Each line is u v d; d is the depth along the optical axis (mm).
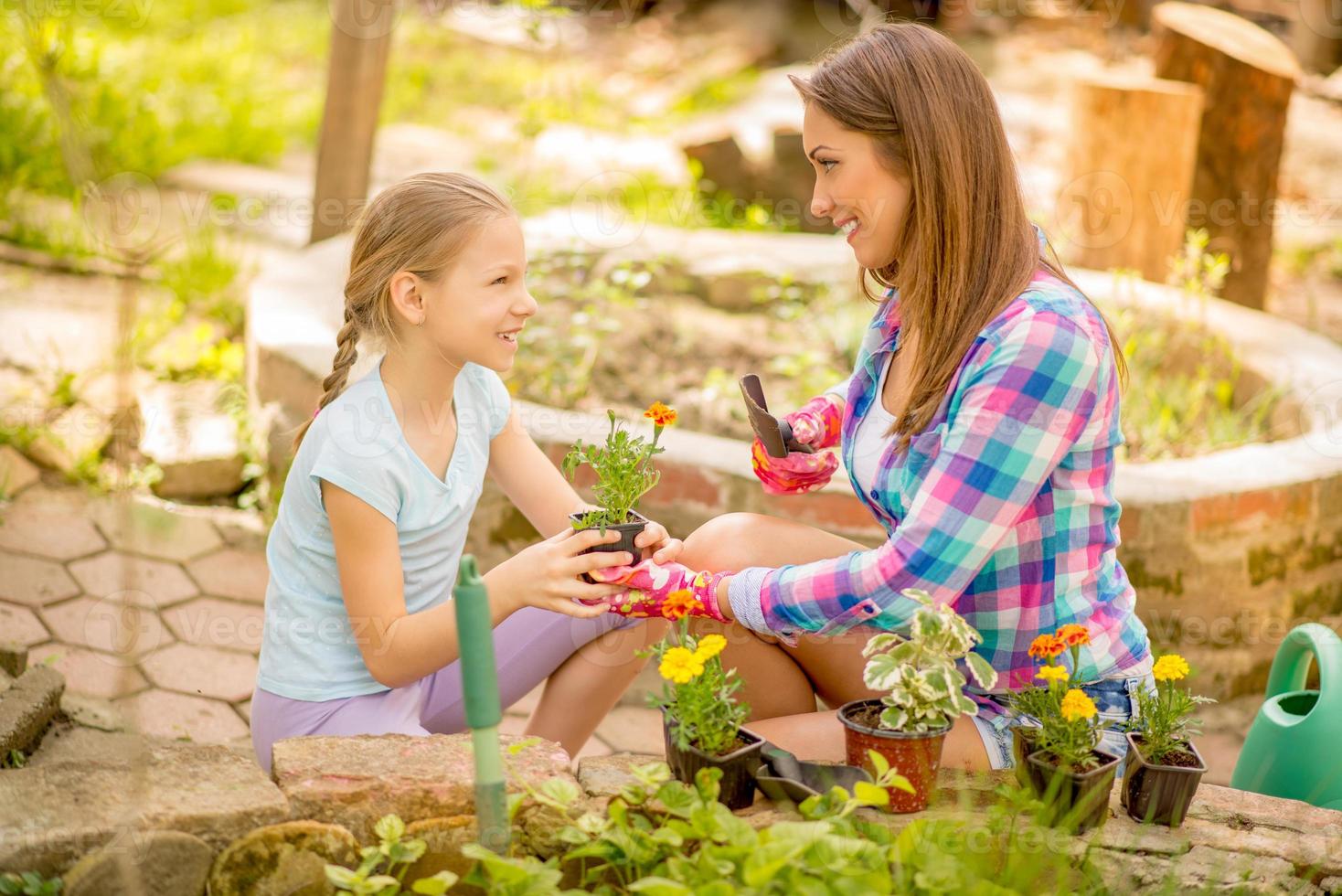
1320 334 5891
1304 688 2836
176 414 4469
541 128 7289
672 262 5391
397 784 1884
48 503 3941
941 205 2027
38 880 1788
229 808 1823
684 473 3473
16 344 4711
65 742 2648
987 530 1989
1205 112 5582
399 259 2143
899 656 1912
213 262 5562
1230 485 3551
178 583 3645
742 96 10000
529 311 2203
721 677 1974
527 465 2504
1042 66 9555
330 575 2223
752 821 1900
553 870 1737
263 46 10961
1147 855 1938
